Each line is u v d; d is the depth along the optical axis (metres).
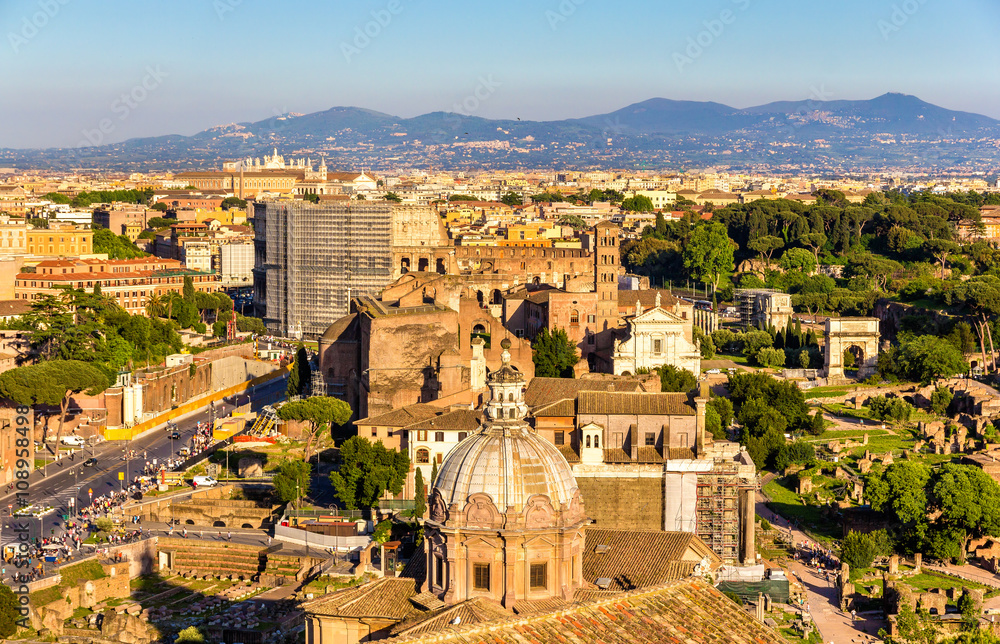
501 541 124.50
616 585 181.25
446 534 125.62
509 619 106.44
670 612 113.31
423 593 129.75
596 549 190.12
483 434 129.12
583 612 109.69
